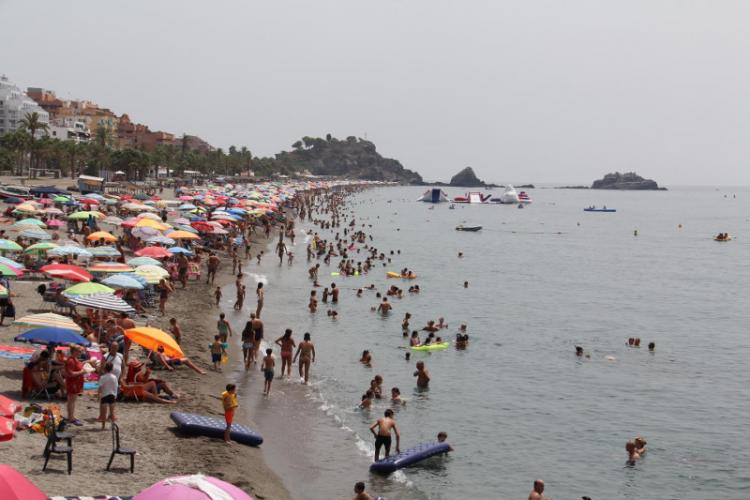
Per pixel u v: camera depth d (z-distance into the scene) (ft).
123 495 53.52
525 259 297.74
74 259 154.61
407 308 169.89
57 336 72.33
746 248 372.79
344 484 67.87
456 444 81.10
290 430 81.71
